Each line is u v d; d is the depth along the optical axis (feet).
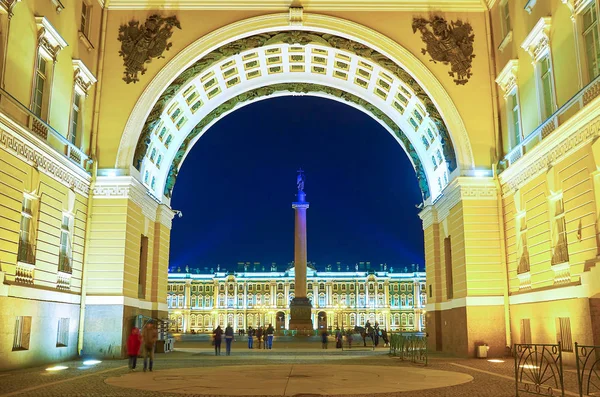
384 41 99.14
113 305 89.51
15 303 68.33
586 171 68.44
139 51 98.22
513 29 91.56
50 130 79.82
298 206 210.18
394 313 418.51
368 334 154.71
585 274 66.44
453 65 98.73
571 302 70.49
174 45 98.73
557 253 76.28
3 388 50.37
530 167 83.82
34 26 75.46
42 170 76.54
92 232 91.86
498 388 49.73
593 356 65.51
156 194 115.24
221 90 116.16
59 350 81.00
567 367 69.31
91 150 94.12
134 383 53.57
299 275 205.98
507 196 92.63
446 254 107.14
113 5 99.91
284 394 45.39
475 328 90.63
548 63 81.20
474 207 94.27
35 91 76.89
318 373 63.16
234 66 109.29
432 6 100.83
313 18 99.50
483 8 100.68
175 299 422.82
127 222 92.68
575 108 71.92
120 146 94.89
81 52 91.91
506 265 92.27
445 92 97.71
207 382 54.08
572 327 70.23
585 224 68.64
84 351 88.02
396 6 100.58
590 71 70.03
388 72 102.68
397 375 60.95
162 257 114.73
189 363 80.74
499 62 97.09
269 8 100.01
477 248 93.09
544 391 47.73
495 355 89.56
